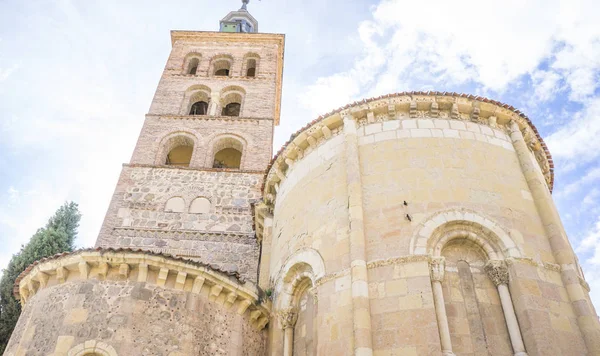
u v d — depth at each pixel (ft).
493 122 53.72
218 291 49.21
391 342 38.45
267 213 68.39
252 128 109.50
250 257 83.61
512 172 49.98
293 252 51.72
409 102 53.26
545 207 47.26
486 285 42.34
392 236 44.04
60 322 44.21
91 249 46.68
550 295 41.11
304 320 48.70
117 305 44.96
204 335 46.91
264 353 51.90
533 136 55.57
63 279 47.37
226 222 88.74
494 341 39.50
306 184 55.16
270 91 121.29
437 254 42.75
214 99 117.80
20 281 52.60
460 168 48.39
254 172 97.71
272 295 54.44
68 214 111.14
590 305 43.65
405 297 40.04
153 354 43.42
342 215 47.75
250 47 137.39
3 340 84.17
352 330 40.11
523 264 41.98
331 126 56.24
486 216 44.78
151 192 92.94
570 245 48.80
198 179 95.86
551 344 37.76
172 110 114.01
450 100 53.06
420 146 50.26
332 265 45.62
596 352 38.40
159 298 46.42
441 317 39.01
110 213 88.53
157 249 83.71
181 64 129.39
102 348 42.45
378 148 51.13
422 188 46.75
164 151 104.53
